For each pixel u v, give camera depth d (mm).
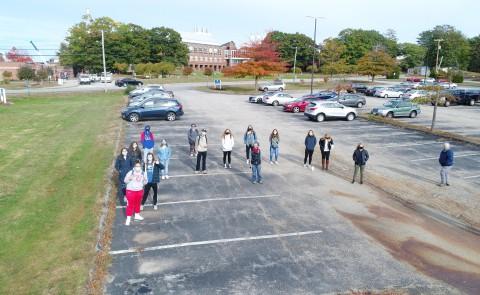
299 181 15000
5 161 16562
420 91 43344
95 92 49344
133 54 97875
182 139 22156
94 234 9930
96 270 8406
